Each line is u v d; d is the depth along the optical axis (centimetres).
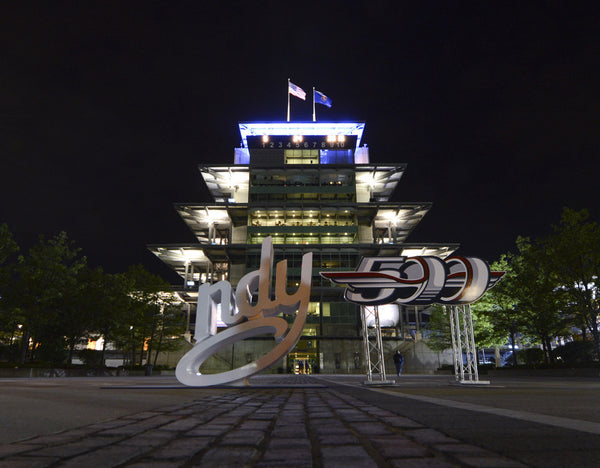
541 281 3106
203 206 6894
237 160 7500
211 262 7012
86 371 3288
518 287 3334
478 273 1545
